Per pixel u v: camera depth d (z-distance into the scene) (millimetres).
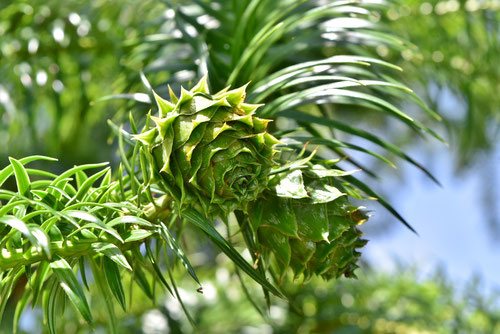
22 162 281
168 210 292
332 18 380
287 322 501
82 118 483
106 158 637
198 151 273
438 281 538
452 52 503
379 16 454
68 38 468
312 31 353
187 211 282
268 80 315
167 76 394
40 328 465
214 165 273
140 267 322
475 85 537
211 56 352
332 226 284
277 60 359
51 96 468
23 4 458
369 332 505
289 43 350
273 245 287
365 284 528
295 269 290
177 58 383
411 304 523
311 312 507
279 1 383
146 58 407
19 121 467
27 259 280
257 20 381
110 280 290
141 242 295
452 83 513
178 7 387
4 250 282
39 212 270
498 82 523
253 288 508
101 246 282
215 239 284
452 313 523
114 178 345
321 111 357
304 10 379
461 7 500
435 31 498
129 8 476
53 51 469
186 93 274
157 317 488
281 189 280
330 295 512
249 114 272
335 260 288
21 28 461
